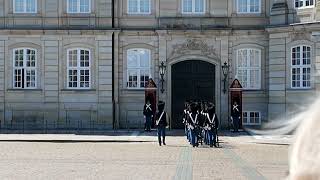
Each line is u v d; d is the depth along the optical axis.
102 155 25.42
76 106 43.38
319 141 1.63
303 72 40.59
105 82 43.44
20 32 43.41
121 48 43.72
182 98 43.62
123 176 18.59
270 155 25.64
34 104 43.47
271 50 41.97
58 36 43.56
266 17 43.03
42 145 30.64
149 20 43.72
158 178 18.17
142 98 43.69
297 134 1.71
